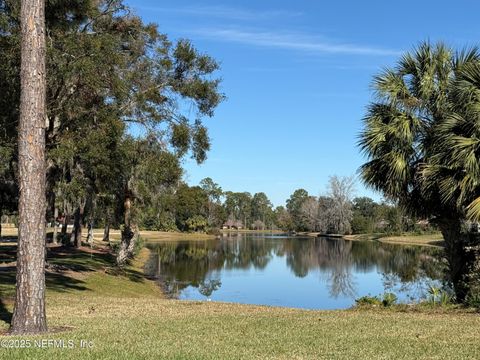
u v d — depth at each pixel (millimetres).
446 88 11969
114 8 17344
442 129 11062
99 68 13664
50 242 38156
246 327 8266
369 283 24734
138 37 18047
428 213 12594
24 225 7645
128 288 19953
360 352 6496
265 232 123500
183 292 21562
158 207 36594
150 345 6664
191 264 35406
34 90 7707
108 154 14797
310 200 109875
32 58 7703
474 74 11086
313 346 6836
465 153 10555
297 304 18641
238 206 141125
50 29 13789
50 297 12531
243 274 29250
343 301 19406
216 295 20828
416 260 36781
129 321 8711
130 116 17875
